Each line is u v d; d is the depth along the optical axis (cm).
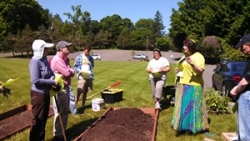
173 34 5534
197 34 4875
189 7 5319
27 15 7356
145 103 935
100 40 9788
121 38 9962
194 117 583
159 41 9756
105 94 916
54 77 500
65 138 527
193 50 569
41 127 489
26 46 5434
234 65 1069
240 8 4128
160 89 784
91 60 810
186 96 582
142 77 1841
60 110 547
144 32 10356
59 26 6969
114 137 534
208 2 4659
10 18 7006
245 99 392
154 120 688
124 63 3597
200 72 558
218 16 4303
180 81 598
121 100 981
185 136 584
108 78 1758
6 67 2367
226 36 4097
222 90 1090
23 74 1853
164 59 795
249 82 388
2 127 610
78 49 6397
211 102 764
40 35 5650
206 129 602
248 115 390
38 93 477
